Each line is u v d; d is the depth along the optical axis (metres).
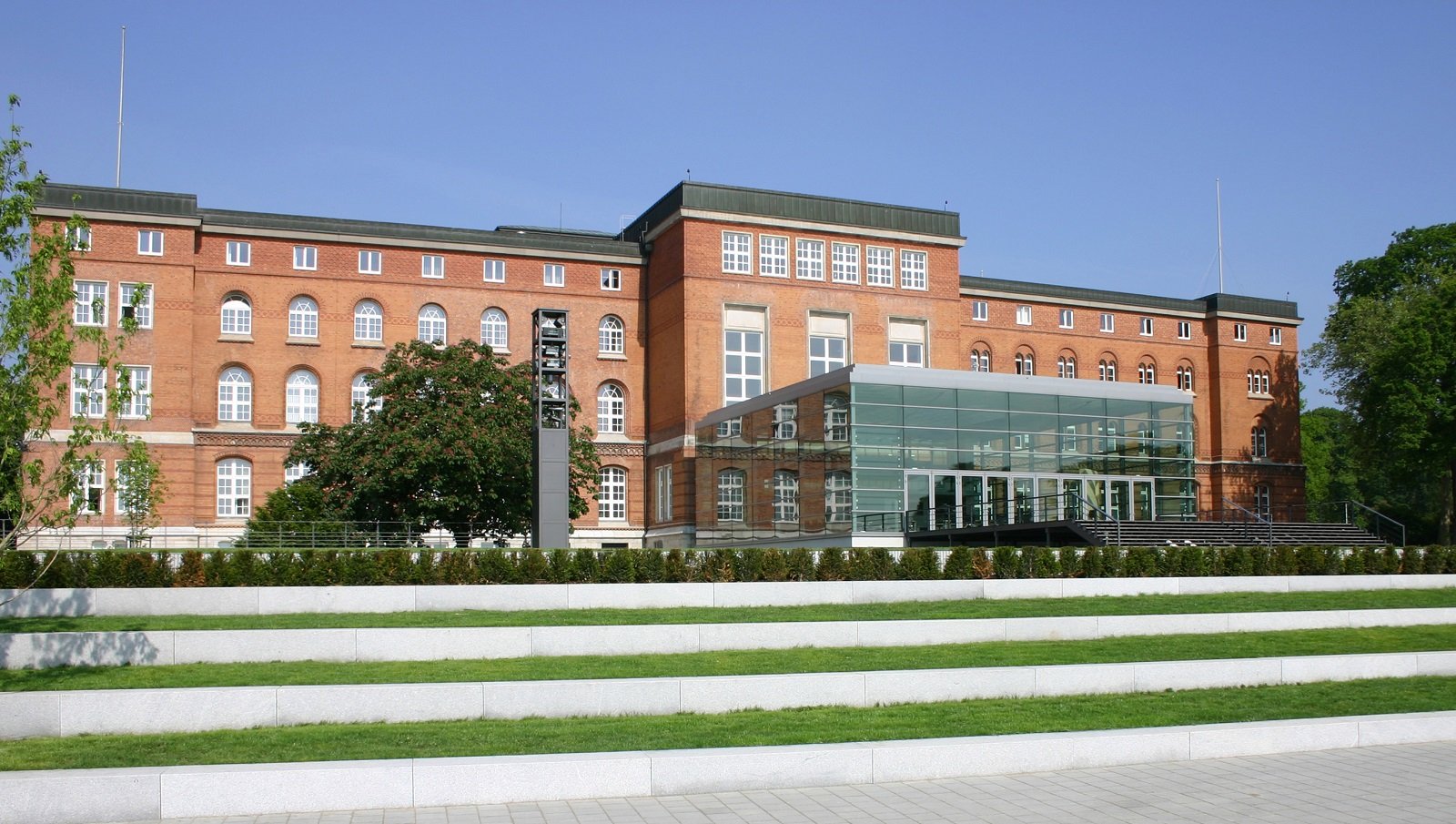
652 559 29.03
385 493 39.12
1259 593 29.75
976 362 66.12
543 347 31.38
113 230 47.28
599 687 15.16
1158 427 43.34
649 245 56.12
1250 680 17.95
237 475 49.78
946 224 56.31
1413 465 54.59
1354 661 18.70
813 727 14.28
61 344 18.25
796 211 53.38
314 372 51.34
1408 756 13.69
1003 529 36.91
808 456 40.97
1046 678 16.84
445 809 11.16
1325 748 14.10
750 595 26.25
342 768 11.11
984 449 39.97
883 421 38.59
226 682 17.00
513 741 13.38
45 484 18.45
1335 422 103.31
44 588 24.80
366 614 24.23
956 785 12.21
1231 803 11.34
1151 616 23.09
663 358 53.78
